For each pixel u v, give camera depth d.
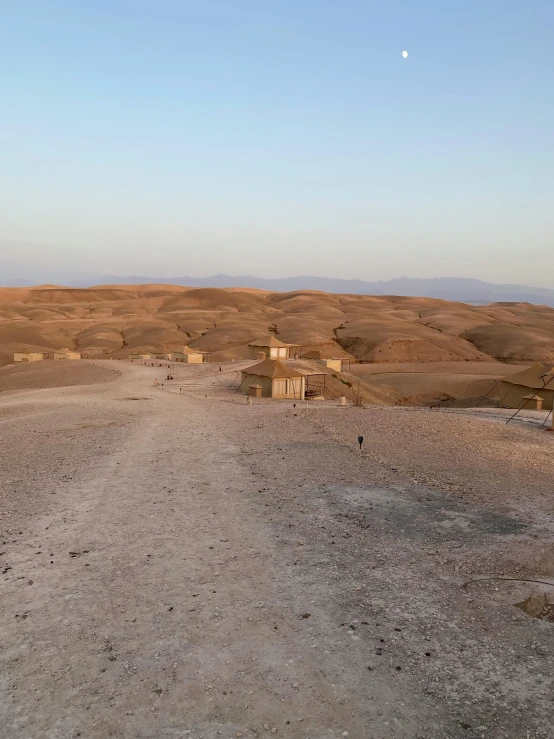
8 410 37.41
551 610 9.35
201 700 6.55
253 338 146.38
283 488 16.94
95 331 159.12
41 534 12.62
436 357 125.62
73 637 8.04
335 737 5.91
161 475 18.64
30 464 19.98
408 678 7.01
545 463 21.75
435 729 6.04
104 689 6.77
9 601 9.23
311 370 70.44
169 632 8.20
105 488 16.84
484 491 16.83
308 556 11.41
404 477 18.41
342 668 7.23
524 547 11.70
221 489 16.83
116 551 11.64
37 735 5.93
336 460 20.98
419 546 11.96
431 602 9.21
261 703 6.49
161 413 36.41
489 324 171.62
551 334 149.00
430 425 29.31
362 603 9.19
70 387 57.41
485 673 7.13
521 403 47.78
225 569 10.69
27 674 7.09
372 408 40.22
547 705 6.47
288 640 7.97
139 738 5.90
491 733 5.97
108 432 27.84
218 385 60.56
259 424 30.64
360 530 13.06
